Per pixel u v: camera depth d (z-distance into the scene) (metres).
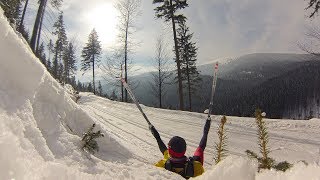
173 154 3.38
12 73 2.35
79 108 3.75
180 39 36.91
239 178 0.80
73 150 2.68
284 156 9.48
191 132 13.16
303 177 0.67
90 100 24.77
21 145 1.41
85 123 3.71
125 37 34.75
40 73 2.51
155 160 4.70
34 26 22.50
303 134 13.31
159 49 35.00
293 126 14.70
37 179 0.82
